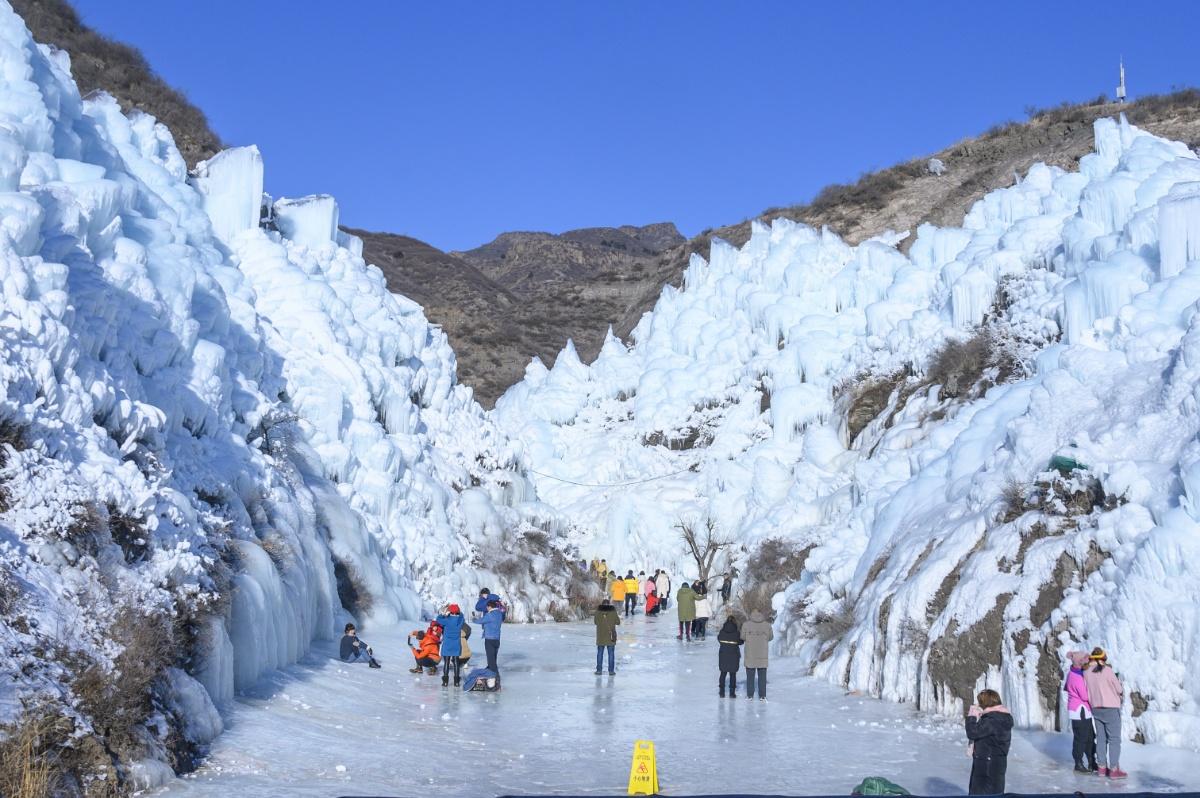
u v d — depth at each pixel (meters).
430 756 11.70
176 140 34.91
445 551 27.31
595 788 10.38
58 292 12.67
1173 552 12.12
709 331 44.72
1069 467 14.95
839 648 18.48
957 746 12.66
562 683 18.52
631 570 37.00
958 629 14.63
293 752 11.22
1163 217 19.27
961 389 27.16
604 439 45.38
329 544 21.36
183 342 17.20
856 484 25.38
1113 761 10.65
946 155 62.66
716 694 17.23
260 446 19.88
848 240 56.81
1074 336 21.81
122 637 10.05
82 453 11.77
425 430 31.48
